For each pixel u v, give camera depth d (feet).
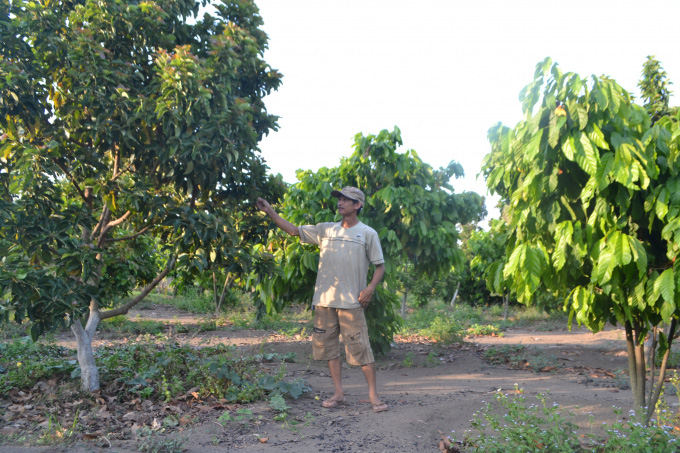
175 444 9.75
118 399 12.96
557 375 20.35
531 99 8.88
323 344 13.08
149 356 16.49
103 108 11.68
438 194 21.81
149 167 13.47
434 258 22.97
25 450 9.51
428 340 32.19
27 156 11.25
